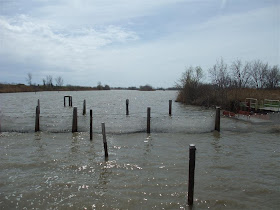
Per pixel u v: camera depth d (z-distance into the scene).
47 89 106.25
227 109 25.36
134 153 10.61
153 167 8.84
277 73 47.72
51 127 15.98
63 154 10.47
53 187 7.26
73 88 122.12
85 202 6.39
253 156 10.20
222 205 6.25
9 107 31.89
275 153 10.60
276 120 17.25
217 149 11.27
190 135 14.08
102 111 28.14
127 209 6.06
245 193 6.86
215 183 7.48
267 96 26.27
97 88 150.12
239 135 14.02
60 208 6.11
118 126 16.64
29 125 16.64
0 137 13.50
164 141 12.76
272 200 6.48
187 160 9.63
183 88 38.47
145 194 6.79
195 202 6.35
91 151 10.93
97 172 8.41
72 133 14.44
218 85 29.86
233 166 8.98
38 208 6.12
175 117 21.00
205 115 23.09
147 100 48.69
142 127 16.27
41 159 9.77
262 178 7.88
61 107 32.44
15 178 7.91
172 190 7.02
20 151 10.91
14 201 6.46
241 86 28.98
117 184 7.43
